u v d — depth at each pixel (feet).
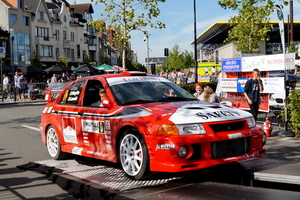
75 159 21.35
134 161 15.28
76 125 19.22
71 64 200.95
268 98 36.27
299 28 151.12
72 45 203.92
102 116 17.10
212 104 16.88
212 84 64.34
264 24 71.46
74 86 20.68
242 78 39.58
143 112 15.43
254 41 74.95
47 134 22.27
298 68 46.16
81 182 15.55
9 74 107.24
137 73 19.58
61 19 193.06
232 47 135.03
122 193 13.61
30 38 167.63
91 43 238.89
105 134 16.94
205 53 219.00
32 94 81.66
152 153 14.28
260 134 15.81
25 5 173.06
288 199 12.56
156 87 18.54
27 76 116.78
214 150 14.19
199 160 13.99
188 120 14.20
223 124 14.70
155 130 14.23
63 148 20.67
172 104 16.42
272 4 31.14
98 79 18.92
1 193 16.01
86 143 18.56
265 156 21.79
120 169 17.98
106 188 14.37
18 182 17.71
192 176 16.05
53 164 20.12
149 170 14.78
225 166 15.57
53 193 15.81
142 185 14.61
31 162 21.16
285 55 31.37
